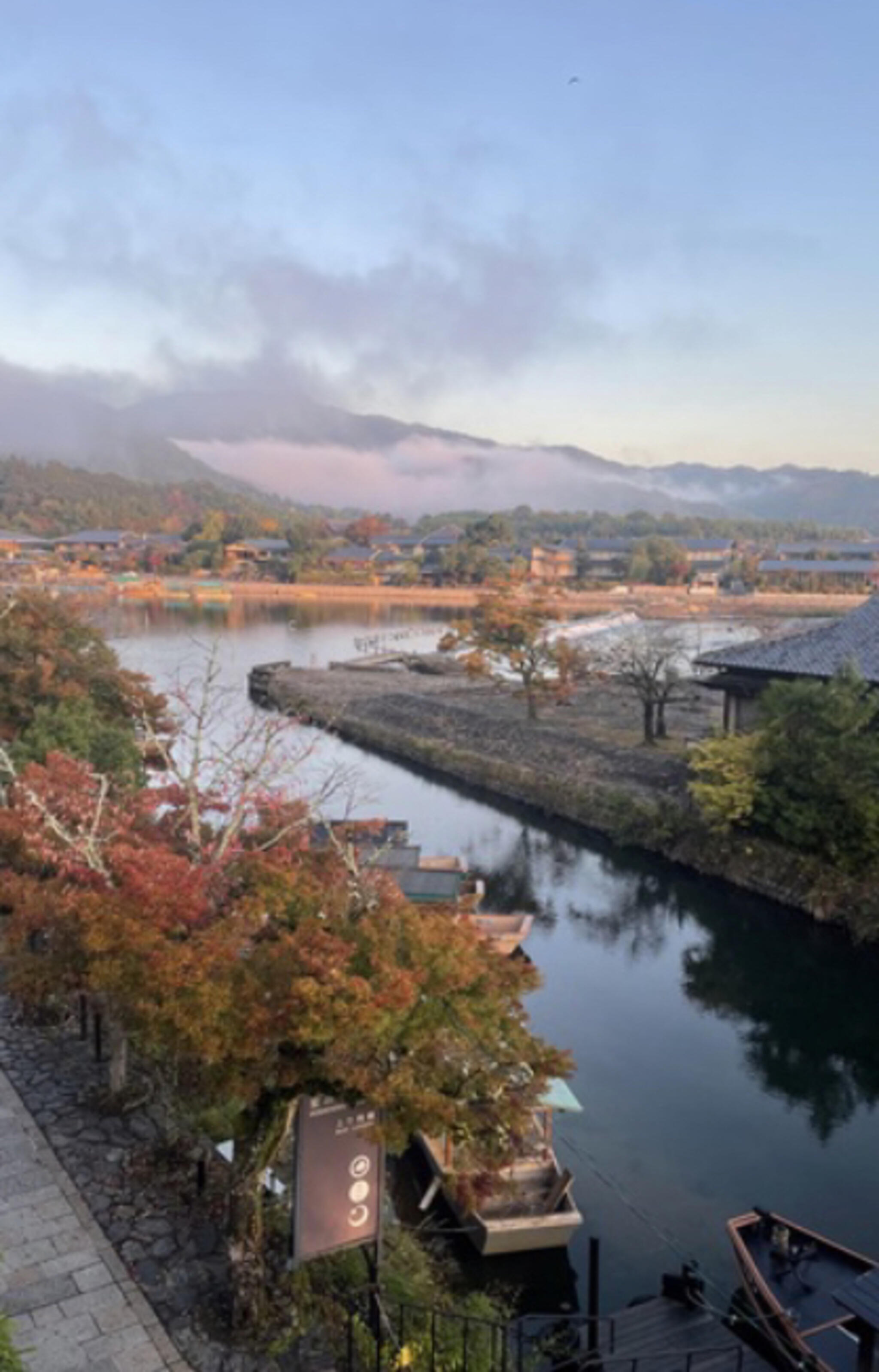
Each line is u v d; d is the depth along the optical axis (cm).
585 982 2642
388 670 7719
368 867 1700
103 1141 1384
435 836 3891
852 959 2778
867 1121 1995
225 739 3734
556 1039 2325
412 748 5197
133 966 1057
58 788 1758
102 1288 1114
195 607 13438
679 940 2912
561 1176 1590
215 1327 1068
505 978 1155
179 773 1844
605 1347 1298
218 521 18375
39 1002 1592
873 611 3950
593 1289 1402
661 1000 2536
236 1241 1064
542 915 3114
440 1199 1655
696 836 3472
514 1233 1520
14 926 1423
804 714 3084
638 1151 1878
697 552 16300
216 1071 1009
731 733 3609
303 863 1434
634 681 4862
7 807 1802
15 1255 1159
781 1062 2231
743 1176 1803
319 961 996
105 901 1167
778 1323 1346
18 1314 1070
